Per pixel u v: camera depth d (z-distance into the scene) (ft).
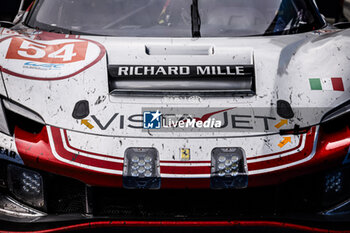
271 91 13.79
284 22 17.76
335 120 13.26
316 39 16.56
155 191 12.14
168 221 12.14
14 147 12.59
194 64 14.67
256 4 18.24
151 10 17.87
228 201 12.32
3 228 12.53
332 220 12.61
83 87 13.70
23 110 13.19
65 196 12.53
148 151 12.25
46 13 18.24
